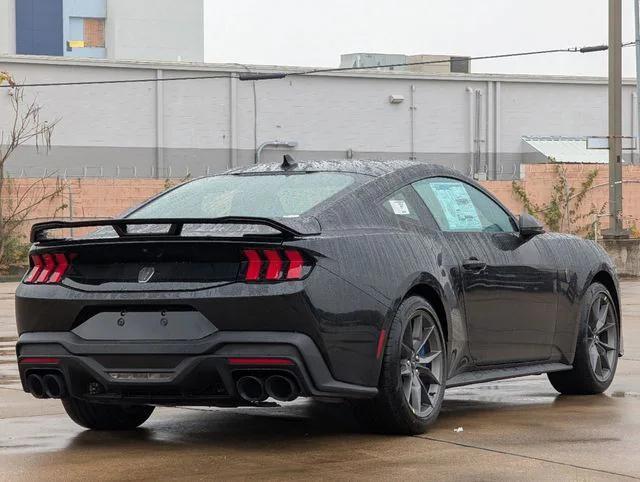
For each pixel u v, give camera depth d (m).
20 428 7.79
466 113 62.12
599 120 64.62
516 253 8.36
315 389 6.68
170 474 6.25
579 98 64.12
